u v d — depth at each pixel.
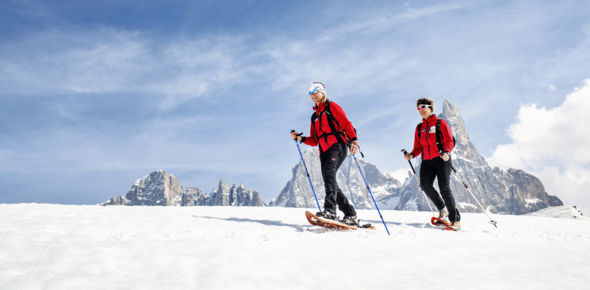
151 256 2.32
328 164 4.49
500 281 2.07
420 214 6.73
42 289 1.66
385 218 6.13
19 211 5.66
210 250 2.57
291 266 2.27
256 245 2.95
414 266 2.41
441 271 2.29
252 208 7.00
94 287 1.71
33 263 2.05
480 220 6.36
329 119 4.56
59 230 3.73
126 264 2.12
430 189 5.30
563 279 2.14
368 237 3.67
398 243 3.39
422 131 5.41
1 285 1.68
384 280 2.04
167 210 6.30
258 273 2.06
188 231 3.81
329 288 1.86
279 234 3.65
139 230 3.89
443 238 3.87
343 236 3.68
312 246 3.04
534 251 3.19
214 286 1.79
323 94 4.69
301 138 5.00
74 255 2.23
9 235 2.95
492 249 3.23
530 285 2.01
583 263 2.65
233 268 2.11
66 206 6.69
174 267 2.10
